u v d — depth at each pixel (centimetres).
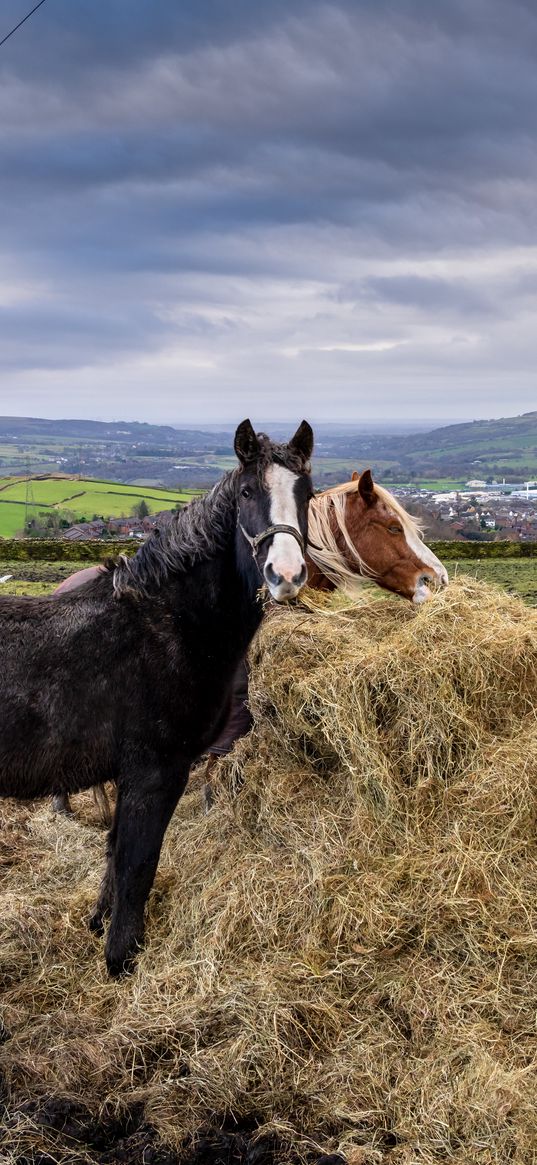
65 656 353
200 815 509
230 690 388
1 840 499
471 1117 273
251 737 439
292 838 389
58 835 504
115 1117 292
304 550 345
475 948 333
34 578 1551
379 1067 300
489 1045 301
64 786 367
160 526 378
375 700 385
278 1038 309
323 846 376
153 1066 312
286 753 419
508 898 344
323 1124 284
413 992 325
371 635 432
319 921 350
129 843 359
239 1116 292
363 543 512
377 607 465
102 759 363
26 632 353
